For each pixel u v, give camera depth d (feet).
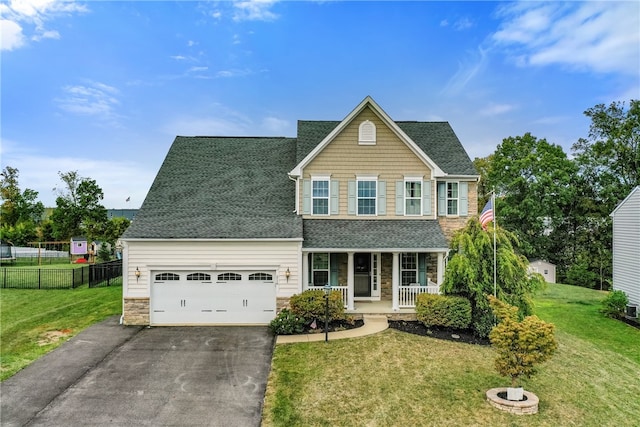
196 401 30.53
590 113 121.70
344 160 58.08
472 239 47.93
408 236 54.85
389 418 28.32
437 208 59.47
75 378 34.60
